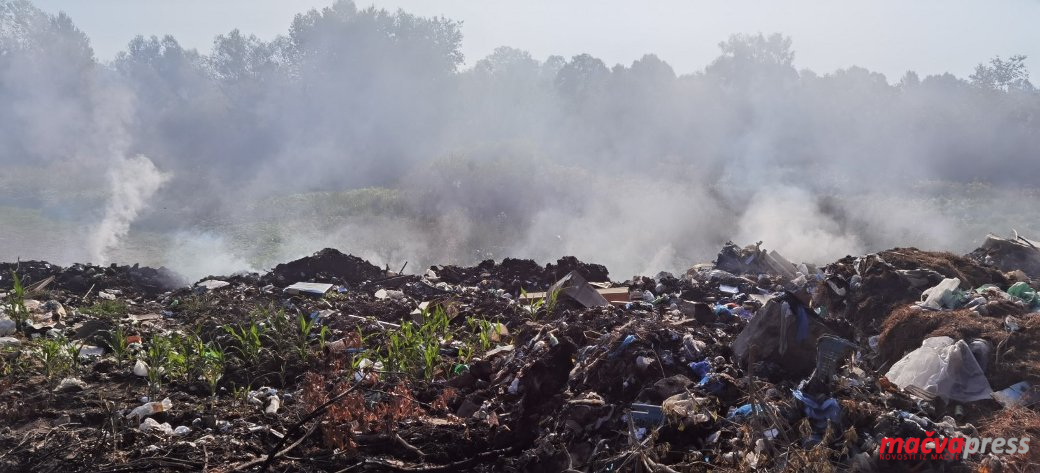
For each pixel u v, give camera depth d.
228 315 8.90
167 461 5.20
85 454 5.25
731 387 5.62
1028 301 6.99
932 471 4.65
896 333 6.42
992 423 5.08
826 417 5.17
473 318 8.81
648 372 6.02
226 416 6.03
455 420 6.04
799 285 9.38
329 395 6.14
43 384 6.50
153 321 8.77
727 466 4.83
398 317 9.28
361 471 5.29
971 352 5.72
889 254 8.55
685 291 9.85
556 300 9.21
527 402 6.04
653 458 4.99
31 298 9.35
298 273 11.29
